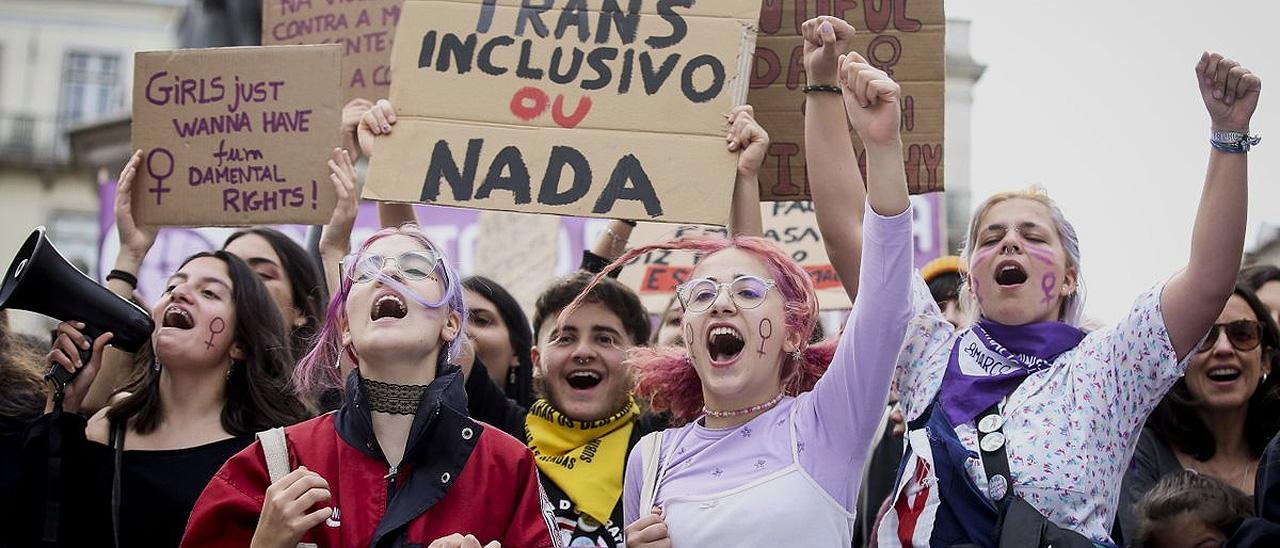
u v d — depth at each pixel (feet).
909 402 13.25
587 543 14.79
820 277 19.86
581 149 14.55
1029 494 12.15
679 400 13.62
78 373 14.07
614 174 14.44
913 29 15.01
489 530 11.66
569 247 26.73
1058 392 12.59
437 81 14.90
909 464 12.82
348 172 15.69
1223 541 14.01
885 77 12.00
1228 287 12.31
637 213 14.29
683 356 13.57
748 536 11.72
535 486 12.05
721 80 14.57
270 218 15.74
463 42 14.99
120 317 13.73
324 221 15.62
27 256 13.65
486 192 14.55
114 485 13.73
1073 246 13.62
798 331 12.75
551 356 15.71
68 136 88.07
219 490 11.66
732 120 14.46
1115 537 14.07
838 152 13.50
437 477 11.55
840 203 13.44
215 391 14.56
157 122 16.07
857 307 12.00
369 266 11.96
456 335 12.25
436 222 28.94
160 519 13.67
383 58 17.65
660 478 12.60
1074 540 11.51
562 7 15.01
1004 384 12.74
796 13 15.25
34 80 93.91
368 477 11.60
